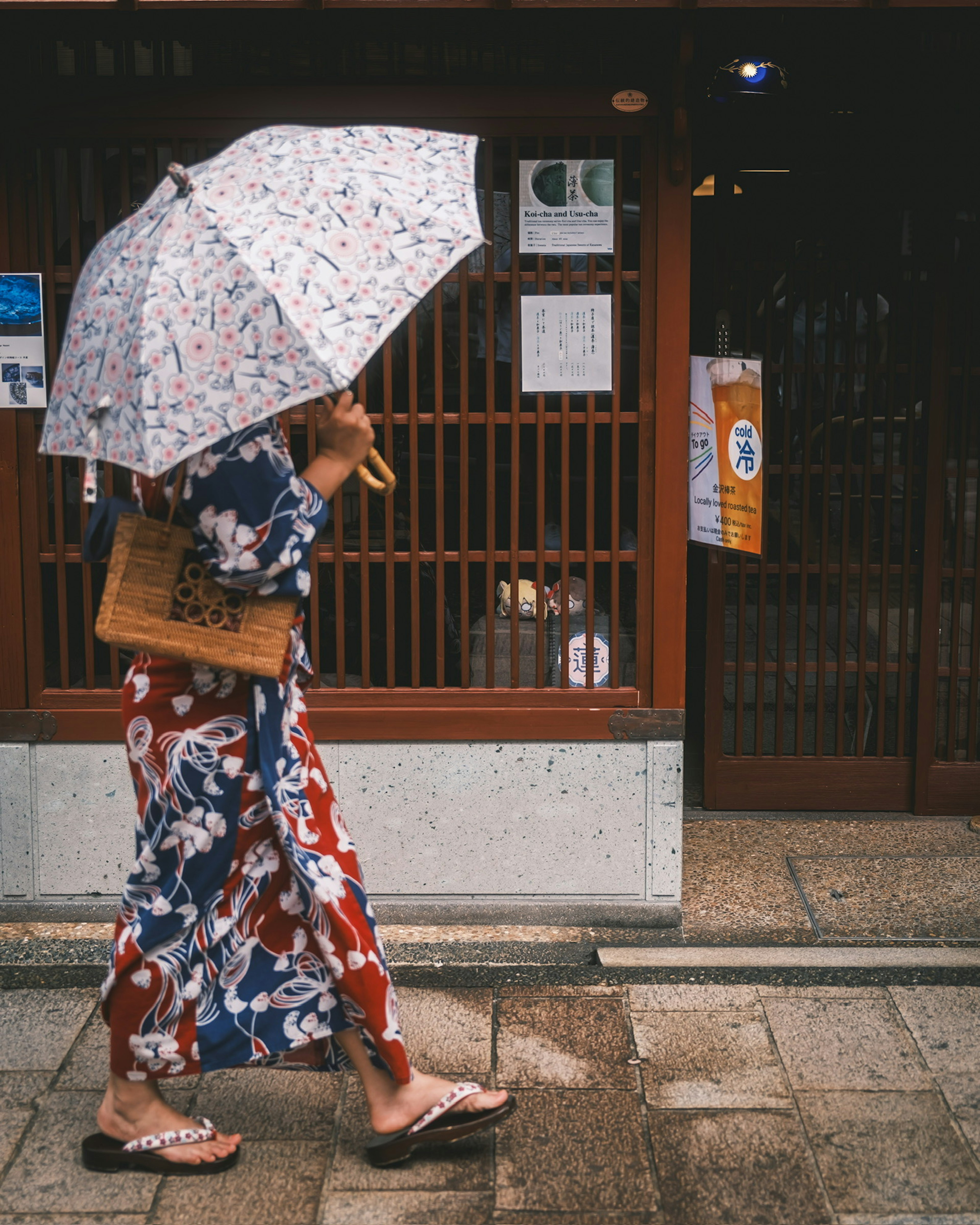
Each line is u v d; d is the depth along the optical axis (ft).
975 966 10.79
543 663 11.45
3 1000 10.28
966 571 14.14
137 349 6.57
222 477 7.02
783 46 13.20
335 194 7.04
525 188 10.86
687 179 10.66
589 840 11.49
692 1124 8.57
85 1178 8.09
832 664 14.76
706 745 14.43
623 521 11.95
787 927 11.66
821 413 14.26
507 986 10.55
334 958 7.72
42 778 11.44
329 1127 8.65
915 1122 8.57
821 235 13.60
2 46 10.56
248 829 7.71
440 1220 7.64
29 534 11.25
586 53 10.62
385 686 11.71
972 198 13.35
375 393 11.49
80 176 11.03
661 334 10.86
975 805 14.30
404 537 11.76
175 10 9.54
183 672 7.51
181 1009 7.79
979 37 13.10
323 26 10.56
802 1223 7.58
